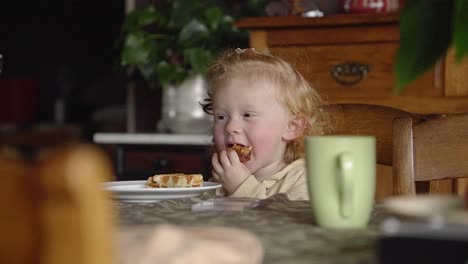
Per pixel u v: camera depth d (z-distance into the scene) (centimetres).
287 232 73
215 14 289
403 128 123
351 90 229
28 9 337
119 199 108
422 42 53
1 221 40
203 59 287
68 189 38
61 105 334
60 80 334
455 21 51
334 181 77
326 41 231
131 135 300
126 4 335
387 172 216
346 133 149
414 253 49
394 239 50
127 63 299
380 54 225
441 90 220
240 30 289
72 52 336
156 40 301
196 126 300
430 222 52
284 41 236
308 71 233
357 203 77
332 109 151
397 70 53
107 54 335
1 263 41
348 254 61
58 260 39
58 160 38
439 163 124
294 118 152
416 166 123
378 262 50
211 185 120
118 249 50
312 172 78
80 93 336
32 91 333
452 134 125
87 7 336
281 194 100
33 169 39
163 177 117
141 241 53
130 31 305
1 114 330
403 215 60
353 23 226
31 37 337
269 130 148
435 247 49
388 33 224
